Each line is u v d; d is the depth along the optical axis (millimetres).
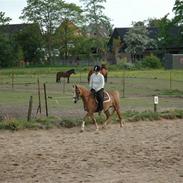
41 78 68688
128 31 123750
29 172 14102
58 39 124688
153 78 62906
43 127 22688
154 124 24453
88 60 125688
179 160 15719
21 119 24234
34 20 123000
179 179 13203
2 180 13203
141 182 12898
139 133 21578
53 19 124312
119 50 122062
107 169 14477
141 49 119188
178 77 65062
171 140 19703
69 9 125812
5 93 42375
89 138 20234
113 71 84875
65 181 13039
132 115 26125
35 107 30750
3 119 24016
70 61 125875
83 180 13148
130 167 14742
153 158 16047
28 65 116312
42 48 122188
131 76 68125
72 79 65000
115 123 24516
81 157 16234
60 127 23094
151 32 129500
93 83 22609
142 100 36375
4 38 111938
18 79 66125
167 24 114250
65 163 15312
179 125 24172
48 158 16094
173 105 32812
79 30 128125
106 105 22719
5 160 15797
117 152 17109
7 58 110500
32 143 19016
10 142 19234
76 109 29703
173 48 115125
